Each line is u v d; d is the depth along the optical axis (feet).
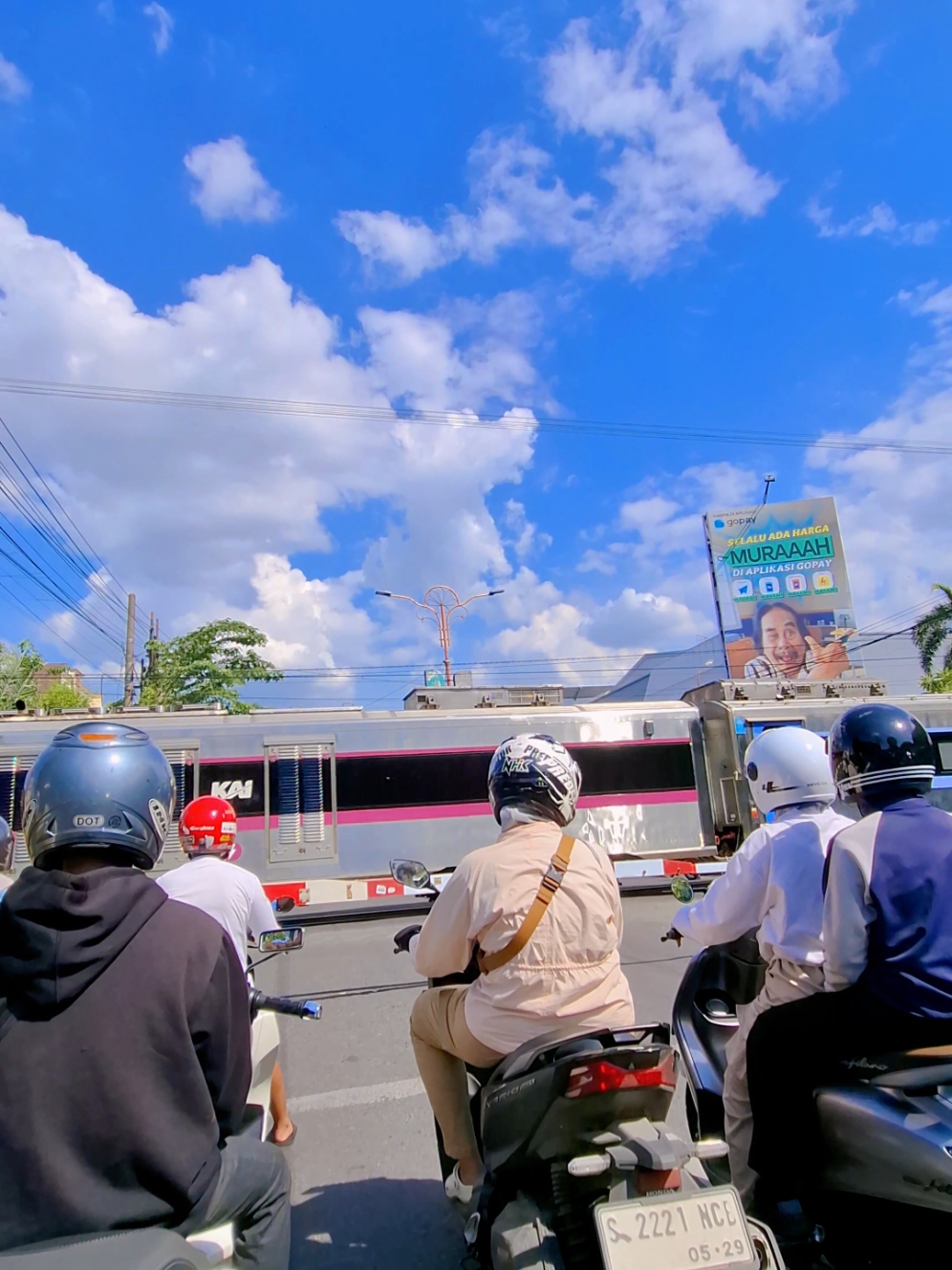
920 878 8.81
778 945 9.52
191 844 13.09
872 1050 8.73
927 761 9.61
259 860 45.16
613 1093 7.34
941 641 98.27
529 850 9.05
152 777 7.21
